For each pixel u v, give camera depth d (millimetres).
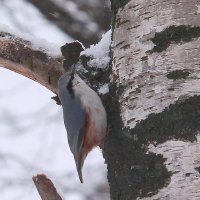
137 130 6266
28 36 9031
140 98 6312
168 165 5895
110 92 7270
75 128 7980
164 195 5848
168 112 6059
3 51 9078
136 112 6316
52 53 8828
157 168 5977
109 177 6738
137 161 6211
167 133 6008
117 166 6523
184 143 5902
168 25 6297
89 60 7914
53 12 15344
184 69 6109
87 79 7859
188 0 6285
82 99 7660
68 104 8008
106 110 7293
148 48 6375
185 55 6145
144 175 6094
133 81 6445
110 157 6750
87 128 7742
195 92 6016
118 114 6773
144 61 6379
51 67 8797
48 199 7594
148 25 6434
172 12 6312
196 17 6230
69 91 7957
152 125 6125
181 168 5820
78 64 8016
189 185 5730
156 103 6156
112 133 6805
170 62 6188
